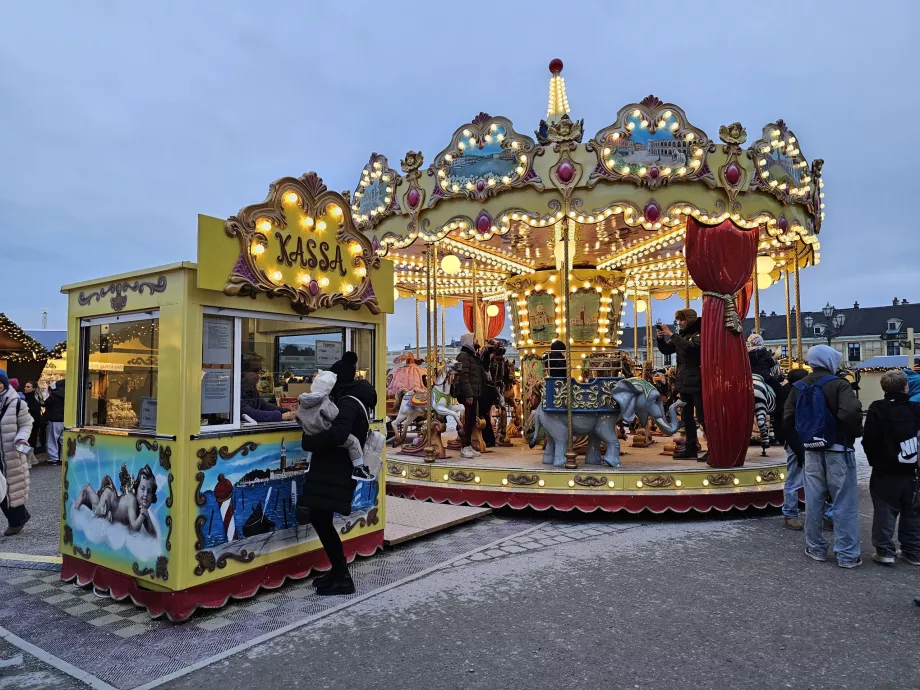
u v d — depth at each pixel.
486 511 6.73
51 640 3.56
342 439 4.13
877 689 2.91
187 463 3.89
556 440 7.19
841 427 4.88
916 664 3.17
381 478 5.39
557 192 7.00
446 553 5.36
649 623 3.72
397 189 7.86
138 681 3.04
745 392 7.03
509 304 10.86
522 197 7.11
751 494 6.78
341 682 3.01
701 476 6.76
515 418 11.37
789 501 6.21
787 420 5.94
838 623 3.71
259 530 4.32
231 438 4.16
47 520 6.88
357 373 5.38
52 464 11.66
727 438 6.97
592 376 8.73
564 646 3.40
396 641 3.49
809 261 9.06
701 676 3.05
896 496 4.86
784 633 3.56
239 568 4.16
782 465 7.13
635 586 4.41
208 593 3.97
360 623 3.77
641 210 6.89
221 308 4.15
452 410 8.44
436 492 7.32
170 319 3.96
